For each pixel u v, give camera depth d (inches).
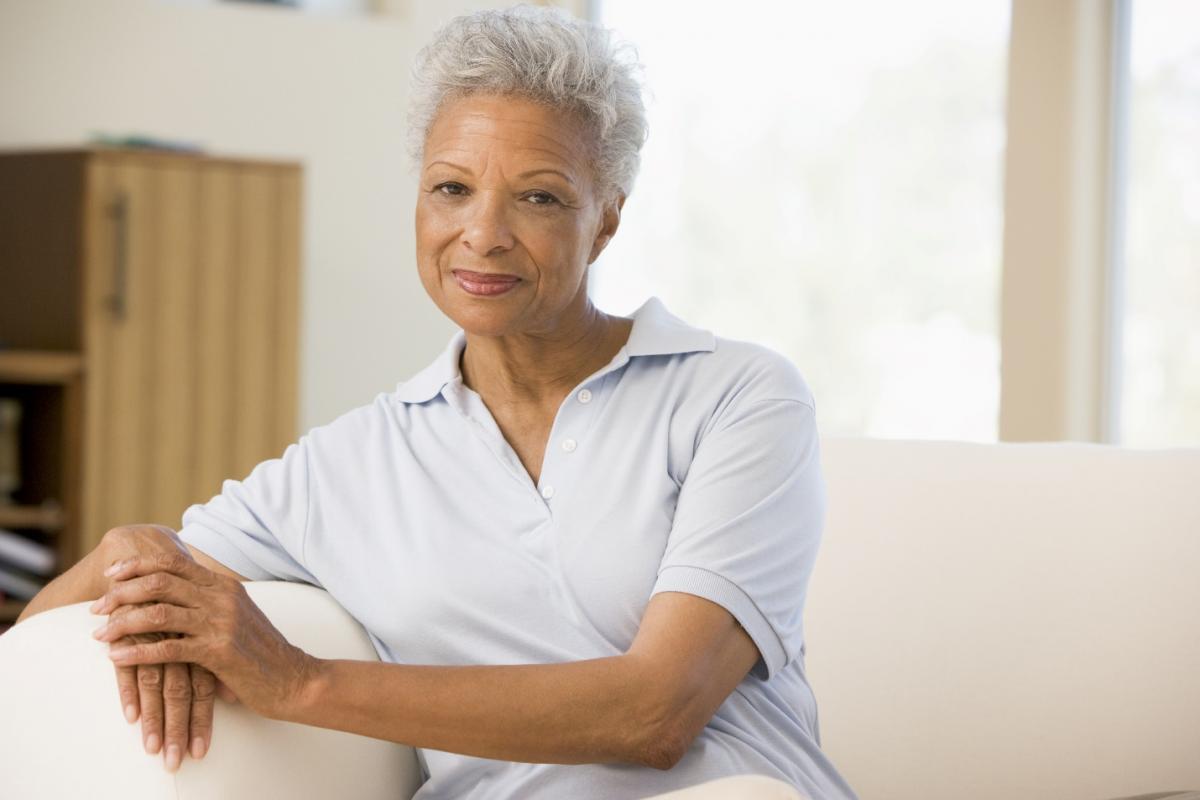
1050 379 245.3
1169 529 105.6
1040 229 245.6
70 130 276.1
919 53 262.5
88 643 78.1
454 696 76.4
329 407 300.8
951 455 110.9
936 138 260.7
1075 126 241.9
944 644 104.6
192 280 261.4
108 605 77.8
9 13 270.8
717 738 83.4
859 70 269.7
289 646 77.8
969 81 256.8
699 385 89.1
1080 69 241.6
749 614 81.6
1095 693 102.7
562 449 88.4
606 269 303.9
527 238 84.3
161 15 283.6
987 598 105.2
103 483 255.6
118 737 75.9
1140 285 239.3
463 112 84.7
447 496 89.7
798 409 88.1
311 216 298.2
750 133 283.9
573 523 86.4
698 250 291.4
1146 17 237.3
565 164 84.4
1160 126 235.1
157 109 283.9
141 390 258.2
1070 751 102.2
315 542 91.2
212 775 75.5
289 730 79.7
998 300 253.4
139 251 256.7
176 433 261.4
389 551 89.7
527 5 89.0
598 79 85.6
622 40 89.1
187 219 260.7
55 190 256.2
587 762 78.1
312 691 76.5
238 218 264.8
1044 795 101.9
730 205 287.0
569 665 77.7
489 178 83.9
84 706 76.9
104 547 84.9
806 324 277.6
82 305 253.0
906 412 265.4
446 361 93.3
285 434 270.4
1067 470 108.9
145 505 259.4
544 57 84.4
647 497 86.2
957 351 258.8
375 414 95.3
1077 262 243.1
